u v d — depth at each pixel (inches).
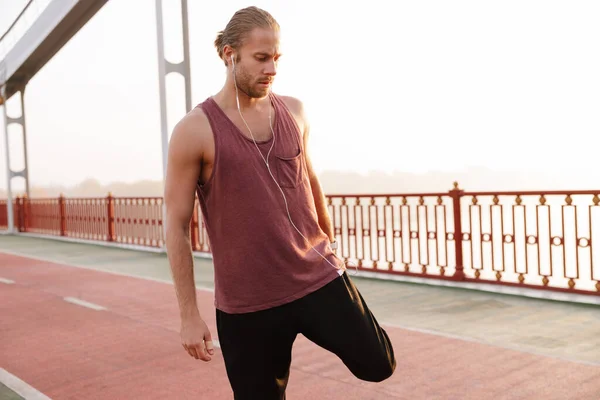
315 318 80.0
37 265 447.5
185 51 473.4
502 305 246.5
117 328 235.6
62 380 174.4
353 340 79.6
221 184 78.2
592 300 238.2
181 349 201.5
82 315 262.7
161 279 355.6
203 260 430.6
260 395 82.3
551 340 191.8
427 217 307.7
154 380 170.7
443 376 160.9
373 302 265.0
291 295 79.6
